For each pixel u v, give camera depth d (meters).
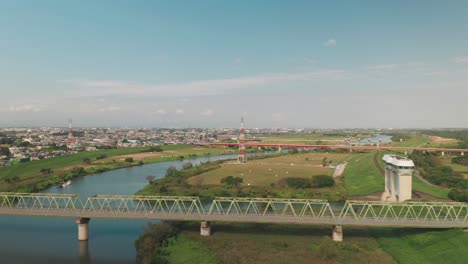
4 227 164.88
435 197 192.50
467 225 131.62
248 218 140.00
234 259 116.12
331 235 143.50
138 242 132.25
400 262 117.12
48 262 124.94
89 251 135.00
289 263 115.31
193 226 155.12
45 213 146.12
